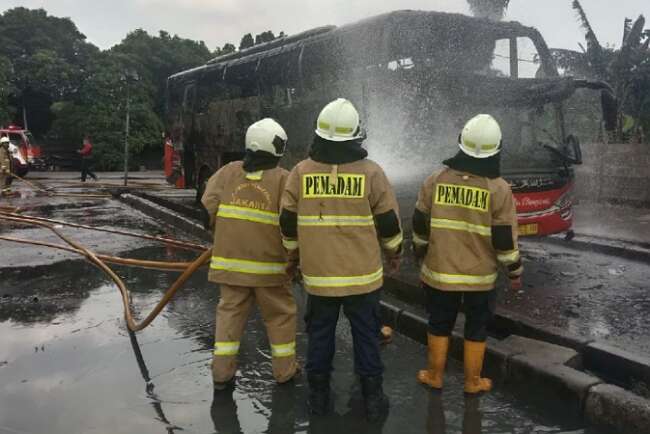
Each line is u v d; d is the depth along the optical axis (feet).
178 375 13.38
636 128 60.44
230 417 11.44
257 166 12.25
